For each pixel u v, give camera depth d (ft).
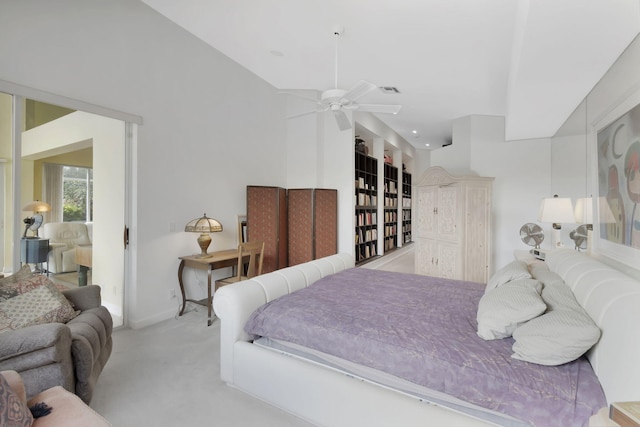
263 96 16.52
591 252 8.39
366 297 7.39
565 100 9.60
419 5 8.46
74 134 10.32
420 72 12.59
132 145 10.99
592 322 4.41
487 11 8.39
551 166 15.11
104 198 11.43
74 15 9.31
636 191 5.58
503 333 5.20
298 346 6.29
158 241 11.57
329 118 17.99
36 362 5.33
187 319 11.70
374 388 5.32
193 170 12.90
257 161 16.12
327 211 16.88
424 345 5.11
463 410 4.77
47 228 9.78
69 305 7.21
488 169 17.07
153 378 7.57
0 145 8.39
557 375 4.31
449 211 14.82
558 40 6.14
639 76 5.80
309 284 8.99
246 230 15.17
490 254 15.11
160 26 11.65
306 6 9.08
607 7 5.09
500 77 12.44
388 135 23.63
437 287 8.29
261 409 6.44
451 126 21.85
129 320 11.02
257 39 11.28
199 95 13.15
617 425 2.59
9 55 8.07
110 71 10.14
